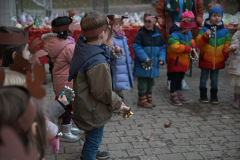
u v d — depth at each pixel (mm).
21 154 881
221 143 3467
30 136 1030
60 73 3207
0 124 892
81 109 2389
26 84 1062
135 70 4469
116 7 10664
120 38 4055
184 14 4391
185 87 5562
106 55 2416
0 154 850
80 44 2393
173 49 4445
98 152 3051
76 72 2365
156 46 4395
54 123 1848
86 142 2568
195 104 4801
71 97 2137
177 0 5230
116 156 3141
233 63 4434
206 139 3566
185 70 4609
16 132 947
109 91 2289
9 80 1242
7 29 1779
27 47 1889
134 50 4324
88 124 2408
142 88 4551
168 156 3156
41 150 1131
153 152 3236
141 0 11664
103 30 2361
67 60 3188
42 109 1171
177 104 4730
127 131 3752
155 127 3893
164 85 5840
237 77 4461
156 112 4430
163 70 6879
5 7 6621
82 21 2354
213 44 4543
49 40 3180
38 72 1066
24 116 967
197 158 3123
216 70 4711
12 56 1766
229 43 4578
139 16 6938
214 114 4383
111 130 3771
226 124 4023
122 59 4031
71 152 3215
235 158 3131
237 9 6957
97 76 2248
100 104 2404
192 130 3816
